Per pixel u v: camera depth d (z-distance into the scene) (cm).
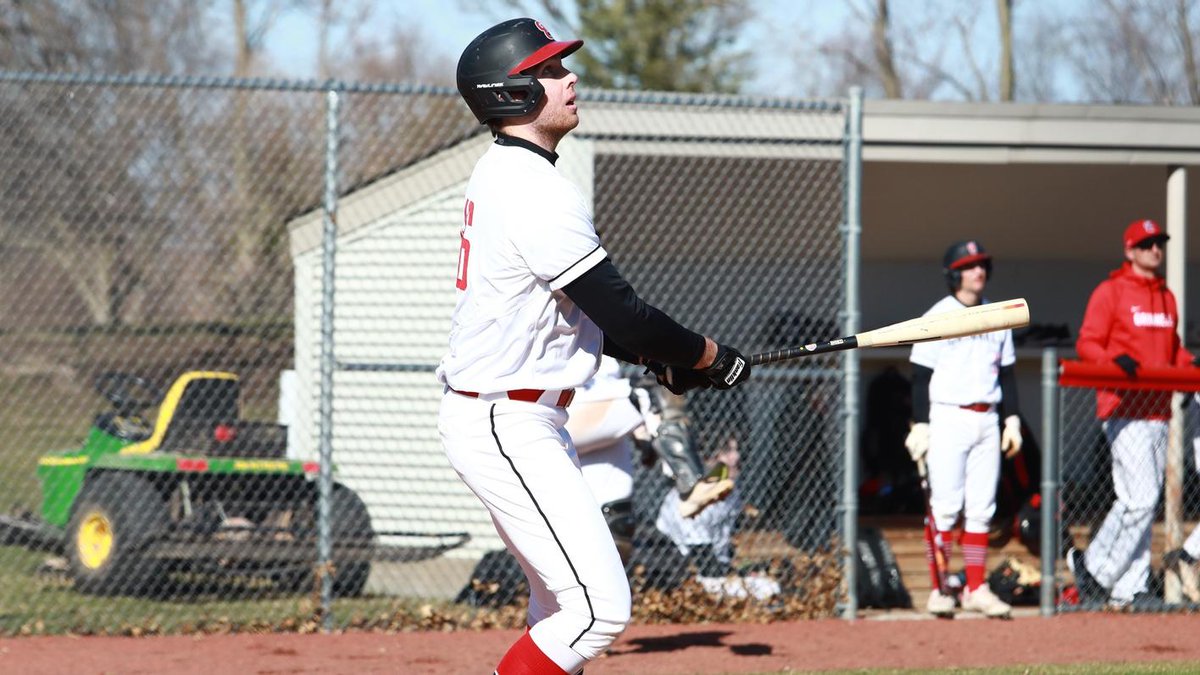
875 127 1877
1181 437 1705
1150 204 2241
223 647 1408
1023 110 1895
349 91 1527
